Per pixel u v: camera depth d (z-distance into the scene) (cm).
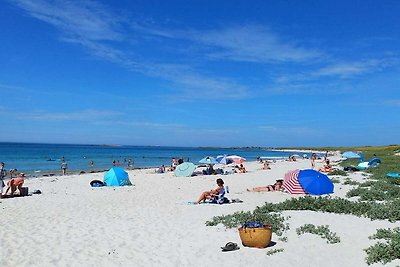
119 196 2064
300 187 2009
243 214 1324
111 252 994
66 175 3928
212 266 876
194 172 3631
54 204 1794
